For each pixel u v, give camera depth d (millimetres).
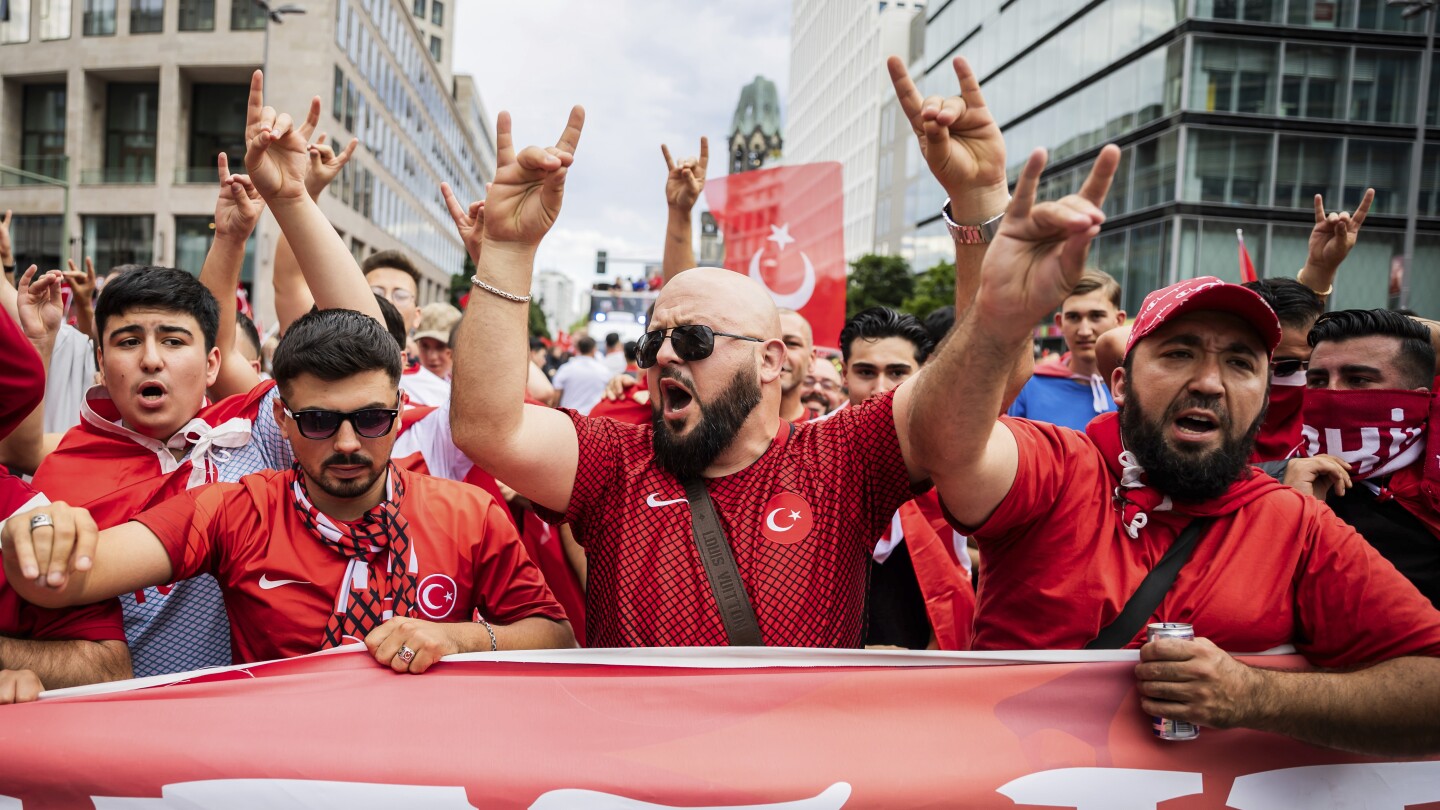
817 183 5840
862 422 2266
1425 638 1896
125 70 34000
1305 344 2852
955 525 2102
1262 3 29500
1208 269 29922
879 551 3502
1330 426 2688
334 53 34500
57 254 32719
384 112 45438
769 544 2145
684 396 2223
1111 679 1979
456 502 2322
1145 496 2062
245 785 1876
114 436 2635
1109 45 34062
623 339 30656
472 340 2113
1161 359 2035
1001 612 2145
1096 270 4812
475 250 2414
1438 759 2039
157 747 1881
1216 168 29812
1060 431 2148
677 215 3656
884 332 3990
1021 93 41562
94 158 34656
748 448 2264
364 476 2119
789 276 5863
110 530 1999
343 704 1951
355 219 39250
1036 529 2074
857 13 88625
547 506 2283
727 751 1942
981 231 2061
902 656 2010
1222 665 1777
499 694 1979
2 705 1897
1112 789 1946
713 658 2010
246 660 2191
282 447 2695
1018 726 1966
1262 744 1992
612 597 2191
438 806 1893
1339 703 1828
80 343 3930
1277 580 1998
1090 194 1667
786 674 1999
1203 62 29578
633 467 2279
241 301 5289
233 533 2150
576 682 1995
